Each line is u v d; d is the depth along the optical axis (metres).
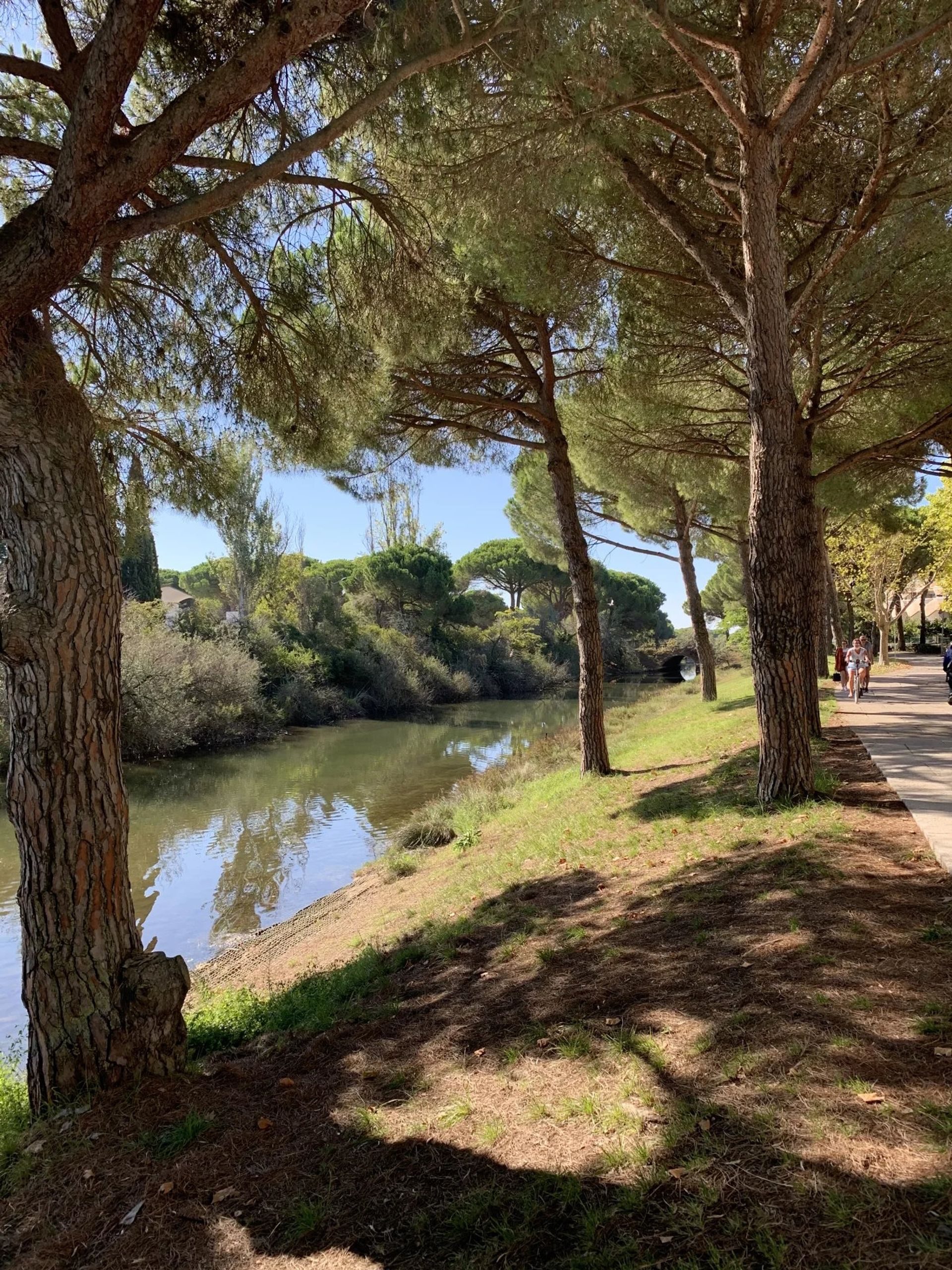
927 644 43.84
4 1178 3.37
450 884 8.45
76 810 3.84
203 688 27.22
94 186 3.40
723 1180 2.42
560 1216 2.48
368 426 8.80
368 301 6.05
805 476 9.16
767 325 6.57
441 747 27.23
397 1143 3.17
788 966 3.76
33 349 3.95
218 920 10.32
